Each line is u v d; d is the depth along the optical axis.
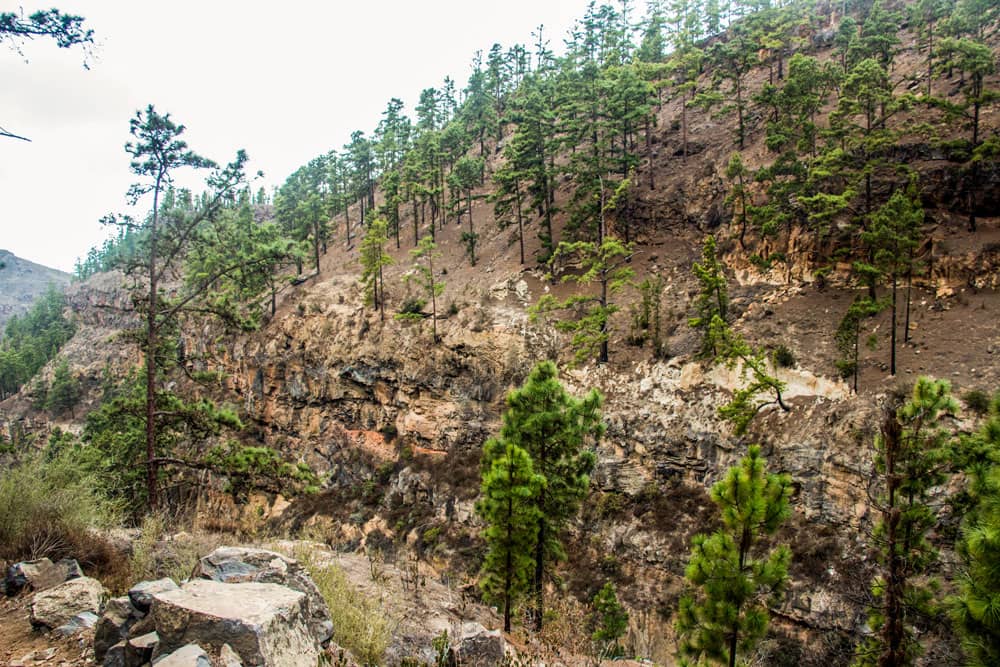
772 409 26.56
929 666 13.94
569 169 41.31
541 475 17.59
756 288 32.88
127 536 11.95
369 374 42.78
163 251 19.41
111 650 6.02
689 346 30.94
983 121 32.34
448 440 37.59
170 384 56.12
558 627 11.88
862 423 23.34
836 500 22.95
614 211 41.62
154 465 18.81
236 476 18.67
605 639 19.19
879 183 31.89
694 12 65.06
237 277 20.67
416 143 69.69
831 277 30.94
